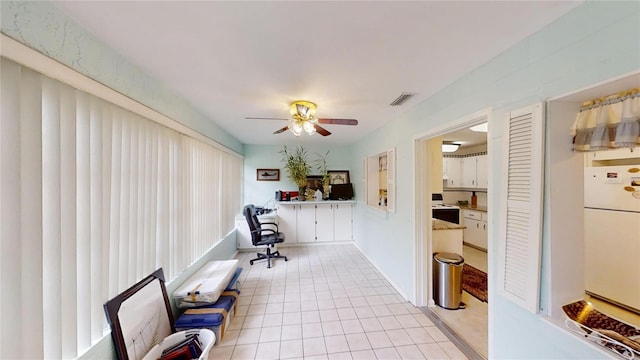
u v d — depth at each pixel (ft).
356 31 4.05
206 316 6.39
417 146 8.23
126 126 5.17
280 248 15.72
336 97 7.32
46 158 3.50
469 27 3.95
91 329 4.18
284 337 6.74
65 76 3.58
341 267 12.34
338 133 13.21
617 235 7.78
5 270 3.02
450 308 8.18
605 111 3.80
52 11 3.34
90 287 4.18
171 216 7.13
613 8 3.08
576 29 3.48
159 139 6.46
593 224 8.32
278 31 4.04
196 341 5.56
